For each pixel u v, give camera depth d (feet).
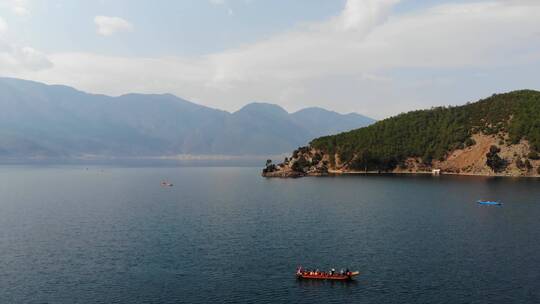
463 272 355.36
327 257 395.96
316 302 302.45
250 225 535.19
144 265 377.91
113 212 652.07
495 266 369.09
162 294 317.83
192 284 335.47
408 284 331.16
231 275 352.49
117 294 318.45
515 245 431.02
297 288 326.03
